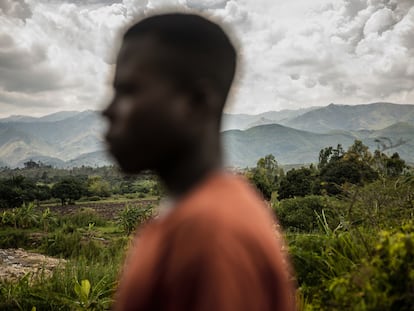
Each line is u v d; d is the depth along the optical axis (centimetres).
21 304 966
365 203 653
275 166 7531
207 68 97
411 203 657
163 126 96
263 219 97
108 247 3130
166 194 102
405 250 299
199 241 85
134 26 101
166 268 87
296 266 450
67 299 915
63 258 3069
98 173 19262
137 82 97
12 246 3803
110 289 898
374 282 304
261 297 86
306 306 384
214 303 79
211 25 100
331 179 3966
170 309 84
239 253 85
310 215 2467
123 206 9300
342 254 468
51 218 5534
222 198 93
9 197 9200
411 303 285
